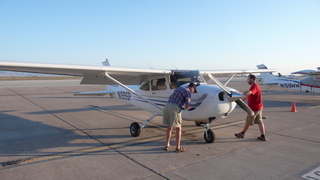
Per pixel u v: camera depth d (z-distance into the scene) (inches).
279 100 507.2
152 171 130.4
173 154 159.8
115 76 228.2
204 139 196.2
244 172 129.1
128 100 279.3
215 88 180.5
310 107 398.0
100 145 181.3
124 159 149.9
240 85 1125.1
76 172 128.8
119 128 242.5
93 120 286.5
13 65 151.8
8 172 128.2
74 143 186.5
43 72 189.2
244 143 185.8
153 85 232.1
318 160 147.8
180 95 163.0
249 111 178.7
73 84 1219.2
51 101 487.2
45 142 189.0
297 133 217.5
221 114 177.2
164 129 236.5
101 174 126.2
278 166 137.9
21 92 705.0
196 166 137.9
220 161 146.1
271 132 221.1
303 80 550.9
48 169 132.9
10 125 254.7
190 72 210.1
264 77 676.1
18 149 170.1
